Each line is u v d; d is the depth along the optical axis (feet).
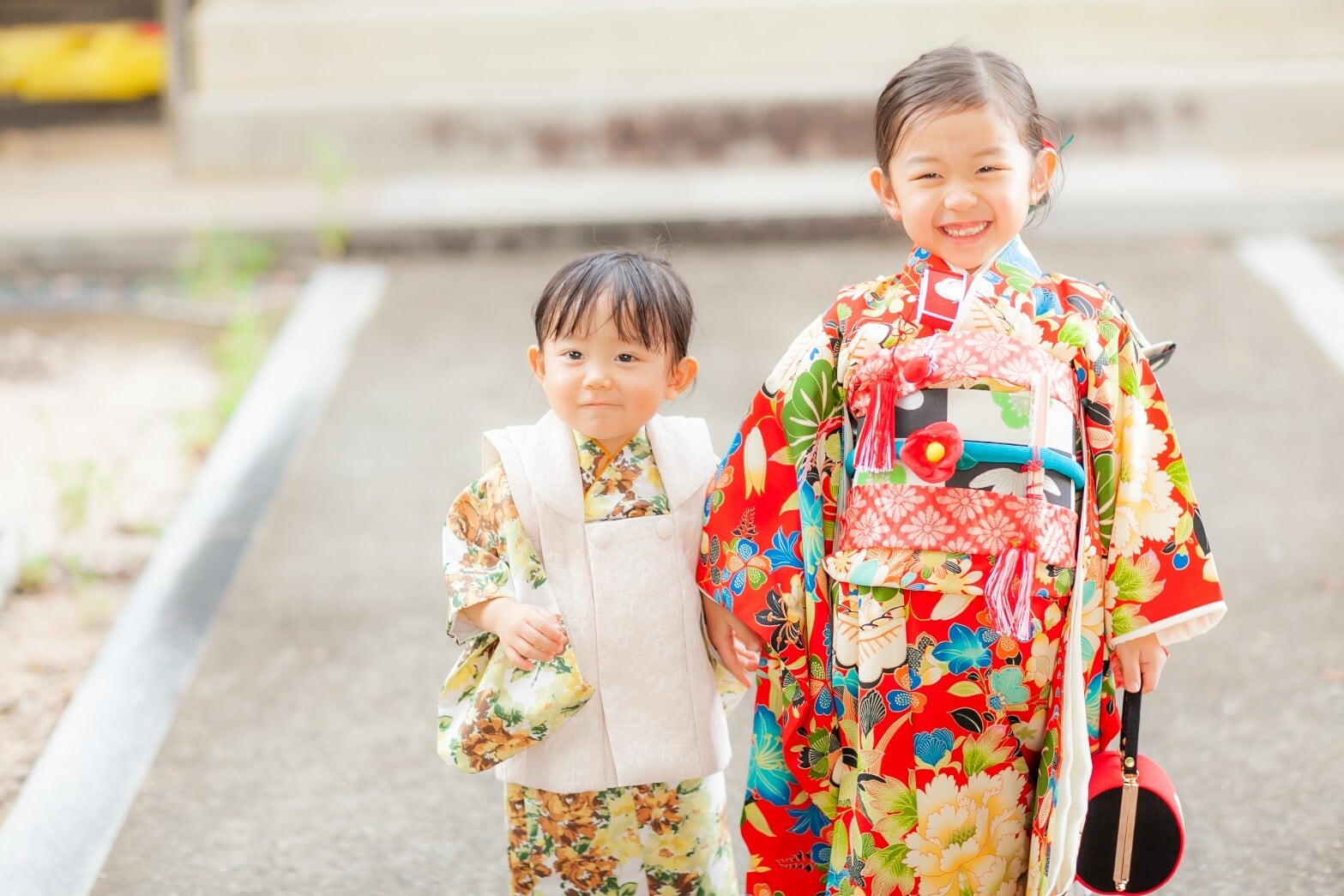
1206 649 12.74
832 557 7.66
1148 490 7.51
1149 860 7.64
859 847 7.56
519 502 7.82
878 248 26.04
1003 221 7.35
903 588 7.24
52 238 26.21
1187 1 30.07
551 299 7.61
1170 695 12.00
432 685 12.50
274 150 30.27
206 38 30.37
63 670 13.01
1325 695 11.86
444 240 26.43
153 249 26.30
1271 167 28.43
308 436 18.37
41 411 18.40
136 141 34.88
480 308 23.38
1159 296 22.85
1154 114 29.58
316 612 13.91
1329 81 29.40
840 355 7.68
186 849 10.06
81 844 10.12
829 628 7.80
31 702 12.41
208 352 22.75
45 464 18.13
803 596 7.82
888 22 30.40
